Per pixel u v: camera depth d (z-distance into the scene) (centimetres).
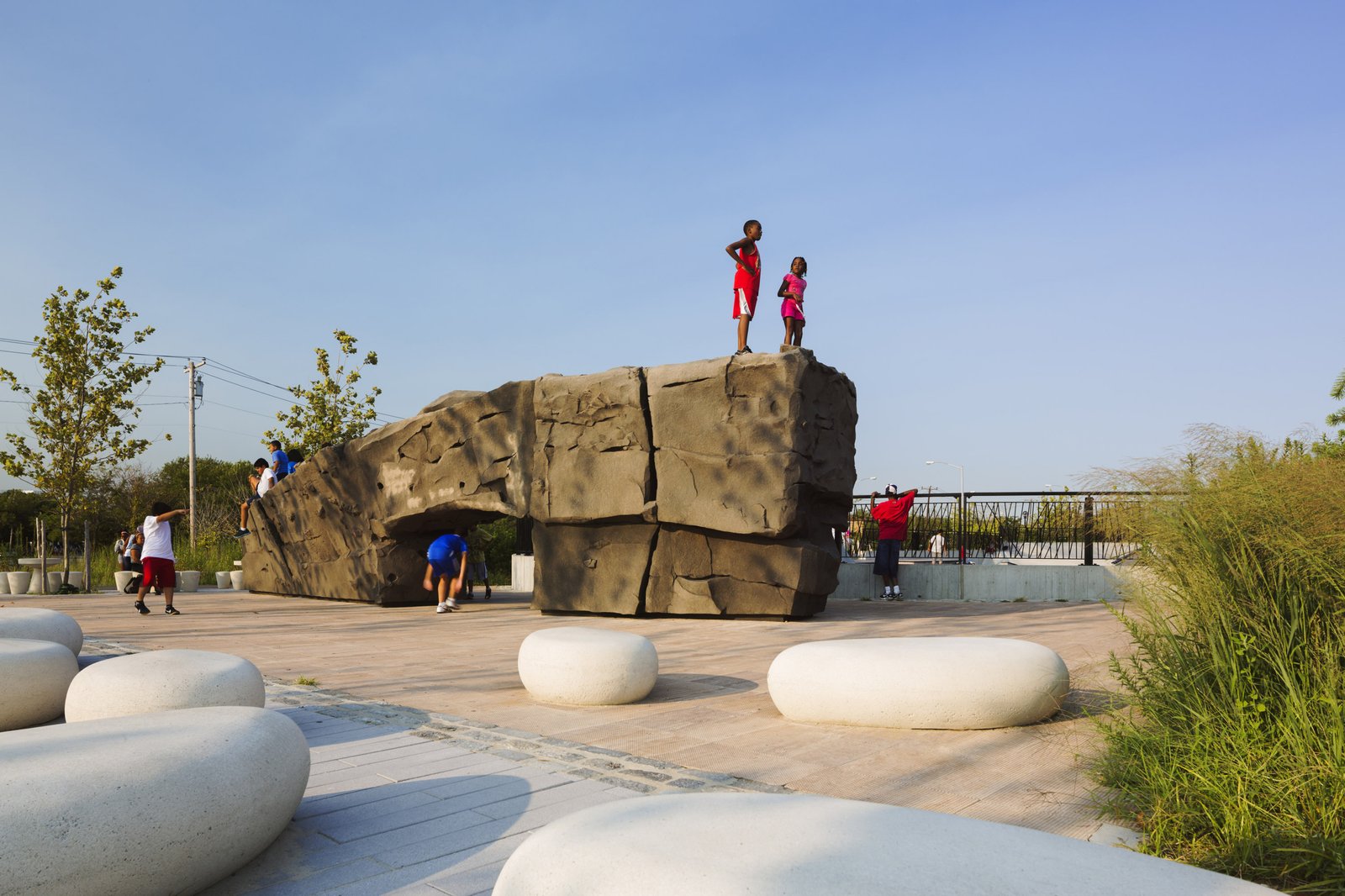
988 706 546
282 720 386
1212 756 373
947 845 218
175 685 489
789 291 1366
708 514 1244
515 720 609
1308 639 401
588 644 670
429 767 488
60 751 317
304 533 1919
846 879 199
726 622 1236
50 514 2639
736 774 466
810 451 1238
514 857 242
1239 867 325
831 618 1271
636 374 1316
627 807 258
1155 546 477
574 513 1359
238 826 325
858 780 453
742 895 196
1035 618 1218
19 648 633
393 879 337
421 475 1616
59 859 273
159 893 301
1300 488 435
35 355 2339
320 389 3409
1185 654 433
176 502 4491
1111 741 436
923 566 1638
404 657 943
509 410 1481
